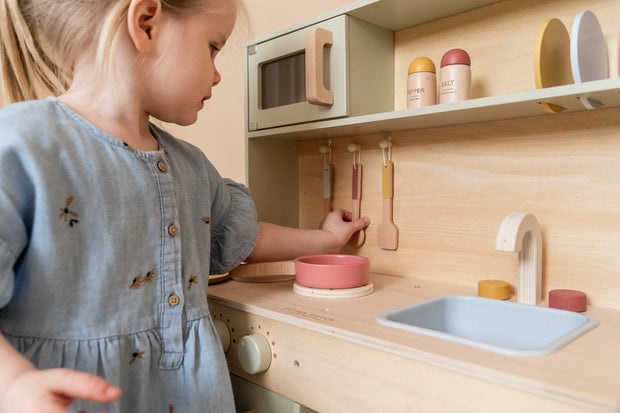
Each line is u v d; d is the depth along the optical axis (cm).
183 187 74
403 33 105
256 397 82
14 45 69
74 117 62
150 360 64
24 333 57
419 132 102
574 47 68
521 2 89
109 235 61
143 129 71
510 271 90
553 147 84
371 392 63
